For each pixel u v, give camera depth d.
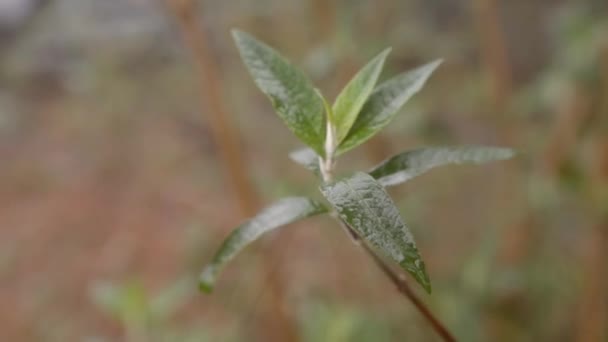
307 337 0.75
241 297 0.86
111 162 1.49
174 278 1.16
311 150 0.40
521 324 0.77
